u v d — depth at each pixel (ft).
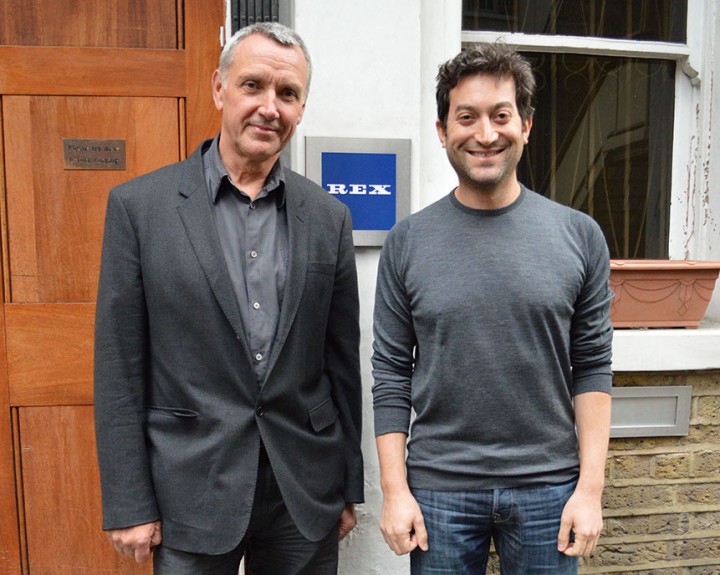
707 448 6.66
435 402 4.30
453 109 4.25
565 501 4.26
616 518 6.61
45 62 5.76
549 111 7.40
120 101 5.88
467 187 4.37
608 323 4.48
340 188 5.79
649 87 7.57
